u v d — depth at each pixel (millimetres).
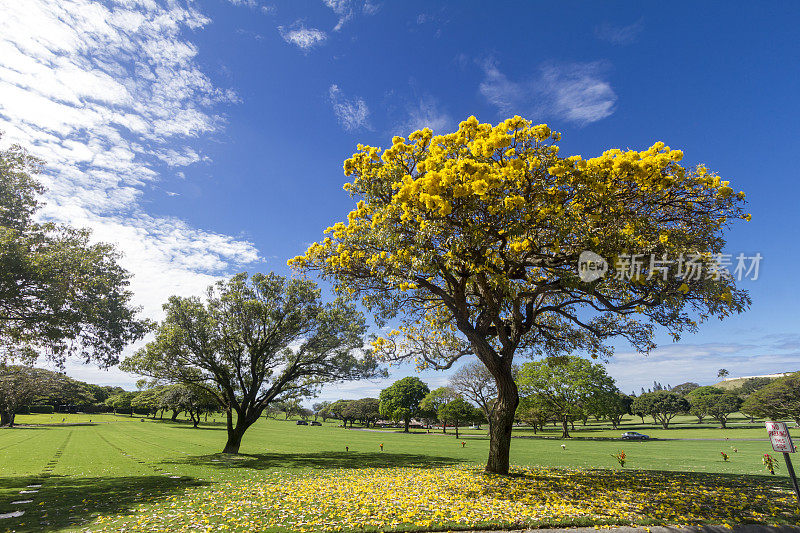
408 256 11930
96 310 15977
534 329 17797
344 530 7855
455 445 40750
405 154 13758
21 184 16703
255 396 28812
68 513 10188
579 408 57500
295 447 37281
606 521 7984
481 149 11117
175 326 25969
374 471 18734
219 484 14773
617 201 11297
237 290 28391
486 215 11375
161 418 100625
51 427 63625
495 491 11203
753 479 13508
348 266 15094
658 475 14453
